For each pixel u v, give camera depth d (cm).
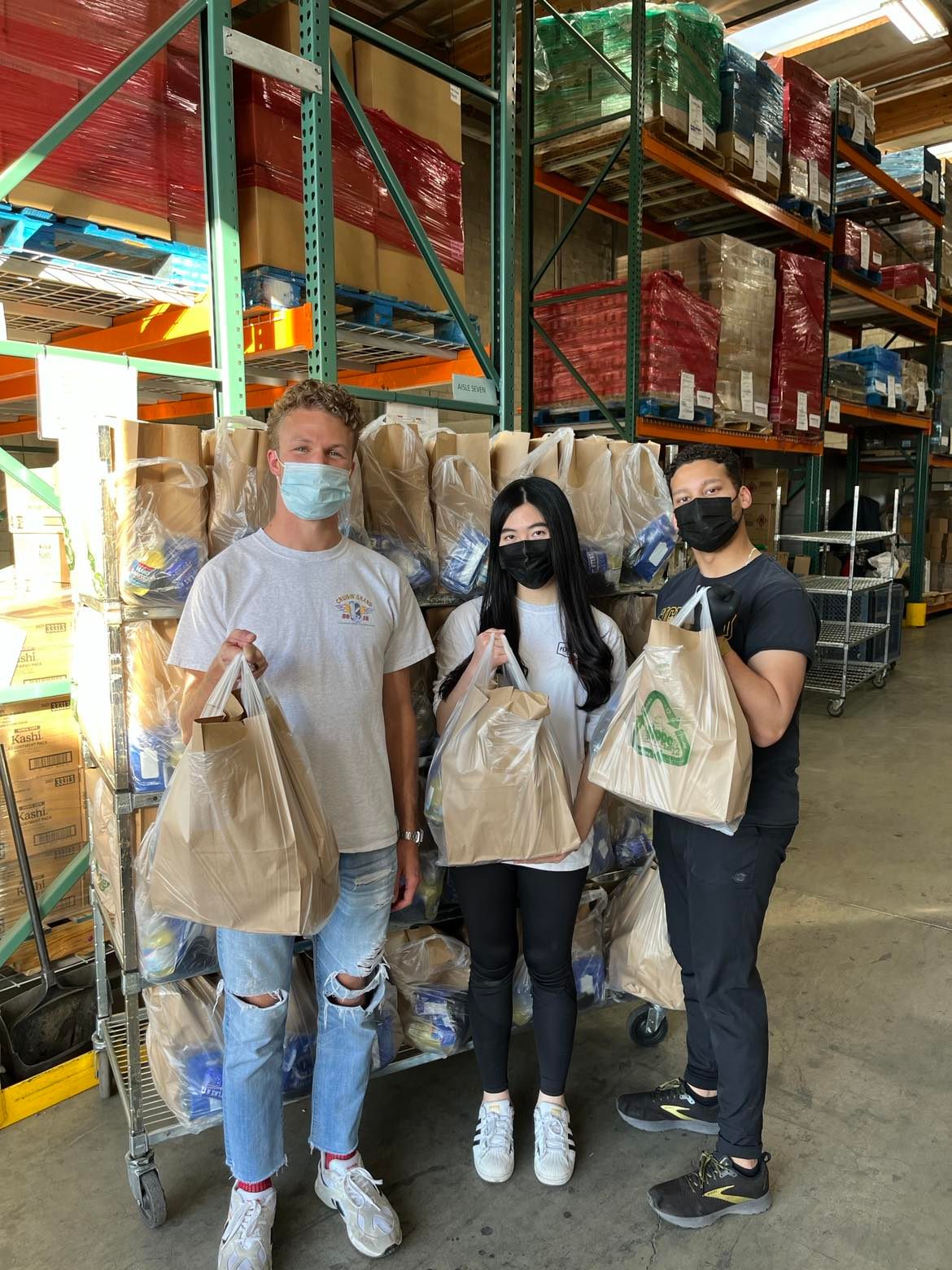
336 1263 162
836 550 875
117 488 152
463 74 281
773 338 543
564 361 452
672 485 166
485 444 196
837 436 760
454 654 181
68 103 199
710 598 154
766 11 646
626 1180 184
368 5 399
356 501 178
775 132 514
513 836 160
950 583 1009
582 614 173
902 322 841
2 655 216
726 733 146
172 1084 171
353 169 267
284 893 133
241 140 248
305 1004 187
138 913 162
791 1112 204
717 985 165
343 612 148
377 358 330
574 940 210
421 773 197
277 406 145
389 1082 219
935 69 751
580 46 442
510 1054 229
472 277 646
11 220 197
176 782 137
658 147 429
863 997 252
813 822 387
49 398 204
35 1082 206
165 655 162
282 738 137
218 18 218
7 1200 179
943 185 771
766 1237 169
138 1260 164
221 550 163
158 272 230
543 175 482
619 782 156
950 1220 172
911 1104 207
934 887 323
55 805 241
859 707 591
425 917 200
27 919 222
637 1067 223
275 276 255
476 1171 185
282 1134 164
